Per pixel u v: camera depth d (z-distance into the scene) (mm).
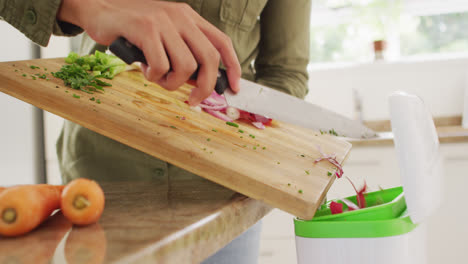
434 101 2299
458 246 1885
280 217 2016
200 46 577
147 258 366
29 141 1803
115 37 572
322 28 2584
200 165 640
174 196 634
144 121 706
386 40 2387
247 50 1106
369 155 1938
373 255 592
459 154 1856
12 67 773
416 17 2469
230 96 728
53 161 1895
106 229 432
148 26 537
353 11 2432
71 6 605
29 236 412
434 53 2467
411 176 584
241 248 806
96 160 955
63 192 435
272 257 2029
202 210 523
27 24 641
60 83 749
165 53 545
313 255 609
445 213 1894
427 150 608
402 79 2330
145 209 536
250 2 1029
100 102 727
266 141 798
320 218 615
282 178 632
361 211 616
